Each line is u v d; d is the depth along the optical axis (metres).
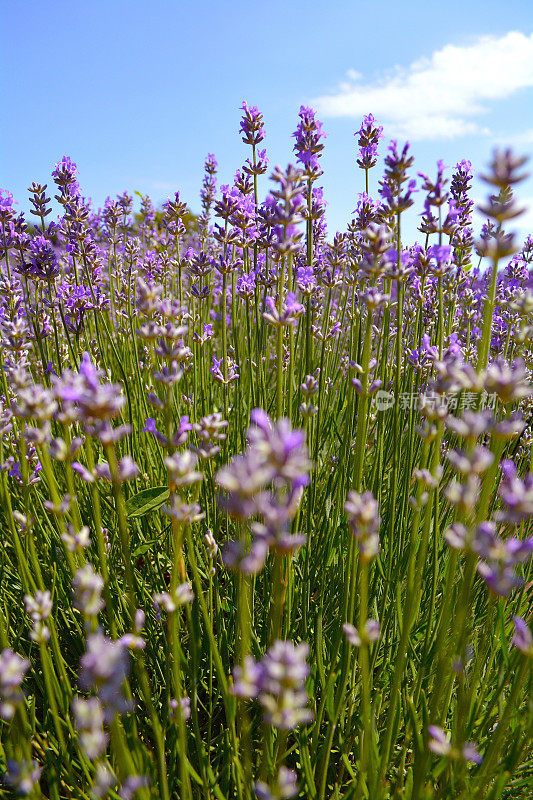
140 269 0.72
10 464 0.29
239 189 0.45
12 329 0.32
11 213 0.47
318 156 0.39
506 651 0.27
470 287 0.58
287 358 0.45
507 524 0.36
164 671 0.31
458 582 0.33
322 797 0.25
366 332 0.25
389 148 0.28
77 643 0.33
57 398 0.39
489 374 0.19
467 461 0.16
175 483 0.21
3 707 0.15
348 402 0.42
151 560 0.36
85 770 0.24
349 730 0.29
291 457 0.13
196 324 0.58
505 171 0.20
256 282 0.44
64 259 0.59
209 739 0.28
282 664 0.13
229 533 0.35
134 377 0.49
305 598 0.32
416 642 0.33
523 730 0.23
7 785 0.24
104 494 0.40
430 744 0.21
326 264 0.54
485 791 0.25
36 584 0.33
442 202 0.28
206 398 0.49
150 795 0.22
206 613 0.24
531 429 0.44
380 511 0.38
